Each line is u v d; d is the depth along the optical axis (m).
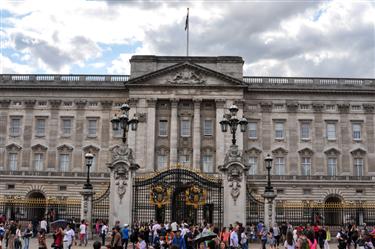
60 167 76.69
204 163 74.94
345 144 77.00
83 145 76.81
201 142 75.25
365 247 30.42
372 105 77.62
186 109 76.19
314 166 76.38
